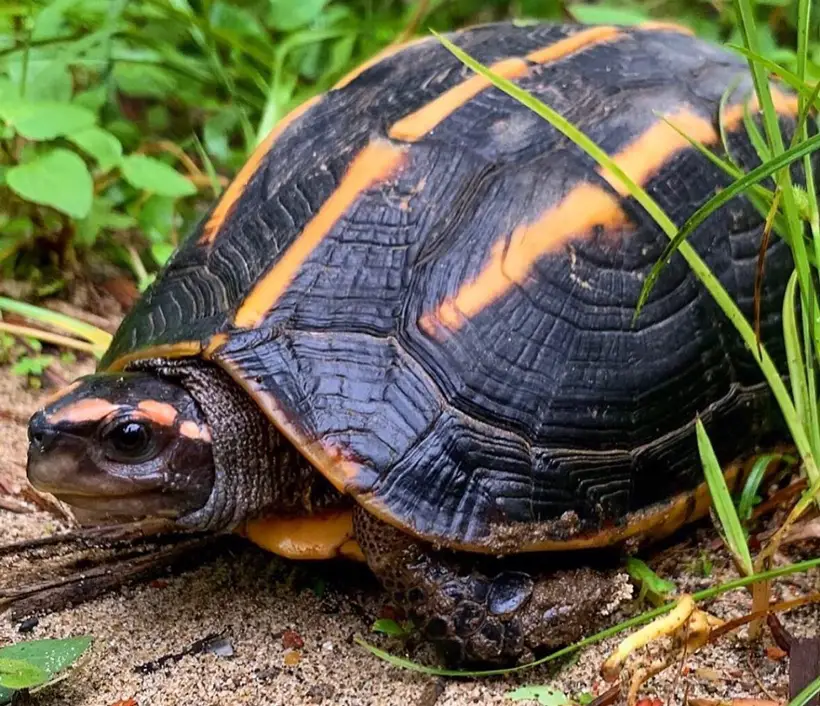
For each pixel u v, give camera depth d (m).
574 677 0.34
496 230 0.35
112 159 0.46
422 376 0.34
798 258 0.33
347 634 0.36
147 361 0.36
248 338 0.35
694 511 0.37
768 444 0.38
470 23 0.68
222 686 0.34
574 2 0.70
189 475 0.35
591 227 0.36
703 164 0.37
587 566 0.36
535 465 0.34
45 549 0.38
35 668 0.33
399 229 0.35
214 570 0.38
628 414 0.36
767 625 0.35
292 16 0.54
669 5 0.70
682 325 0.36
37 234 0.48
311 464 0.34
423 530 0.33
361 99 0.38
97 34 0.51
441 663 0.35
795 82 0.33
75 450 0.34
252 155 0.39
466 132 0.36
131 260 0.49
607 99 0.37
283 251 0.36
